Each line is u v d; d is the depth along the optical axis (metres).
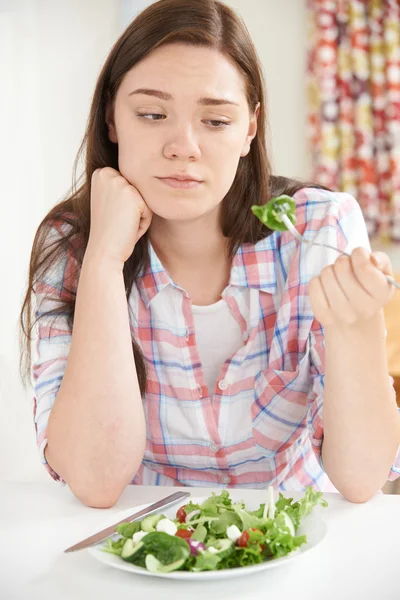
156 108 1.17
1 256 3.21
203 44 1.16
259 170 1.35
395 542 0.98
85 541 0.95
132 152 1.21
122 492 1.20
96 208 1.27
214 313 1.37
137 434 1.19
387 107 4.82
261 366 1.37
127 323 1.24
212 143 1.18
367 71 4.83
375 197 4.87
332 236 1.36
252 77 1.23
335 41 4.86
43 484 1.25
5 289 3.21
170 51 1.16
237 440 1.36
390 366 2.03
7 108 3.28
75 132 3.77
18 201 3.35
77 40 3.73
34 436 3.16
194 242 1.35
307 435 1.44
